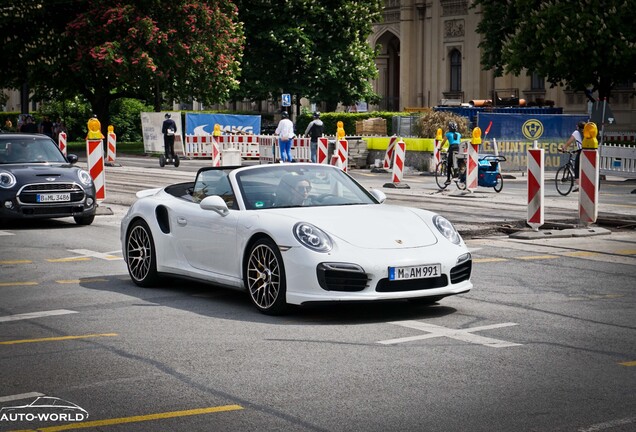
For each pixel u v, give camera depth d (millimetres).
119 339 8695
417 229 9977
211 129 48000
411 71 69438
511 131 35875
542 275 12344
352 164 38438
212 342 8539
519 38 44562
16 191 17438
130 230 11883
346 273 9289
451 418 6215
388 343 8453
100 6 50594
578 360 7785
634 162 32031
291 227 9648
